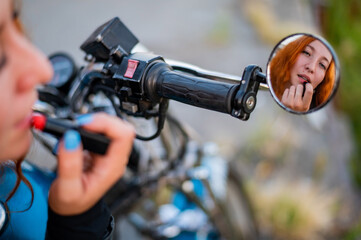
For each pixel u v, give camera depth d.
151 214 2.31
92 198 0.67
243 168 3.76
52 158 1.73
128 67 0.98
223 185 2.21
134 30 5.86
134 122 1.39
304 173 3.85
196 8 6.48
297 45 0.87
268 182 3.71
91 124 0.66
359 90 4.95
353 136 4.55
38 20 5.73
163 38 5.68
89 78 1.14
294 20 6.03
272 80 0.86
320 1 4.80
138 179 1.67
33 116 0.68
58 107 1.40
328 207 3.65
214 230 2.24
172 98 0.94
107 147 0.66
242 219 2.61
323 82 0.87
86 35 5.52
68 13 6.01
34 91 0.62
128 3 6.55
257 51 5.54
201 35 5.73
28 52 0.58
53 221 0.71
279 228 3.46
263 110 4.27
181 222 2.26
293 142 4.00
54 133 0.67
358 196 4.01
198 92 0.88
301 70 0.87
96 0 6.51
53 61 1.53
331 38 5.23
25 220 0.98
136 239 2.84
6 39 0.57
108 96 1.15
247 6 6.36
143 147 1.54
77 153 0.63
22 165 1.07
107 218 0.76
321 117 4.05
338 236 3.55
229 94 0.85
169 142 1.60
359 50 5.28
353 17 5.62
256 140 3.96
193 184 2.13
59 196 0.65
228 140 3.96
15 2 0.70
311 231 3.50
